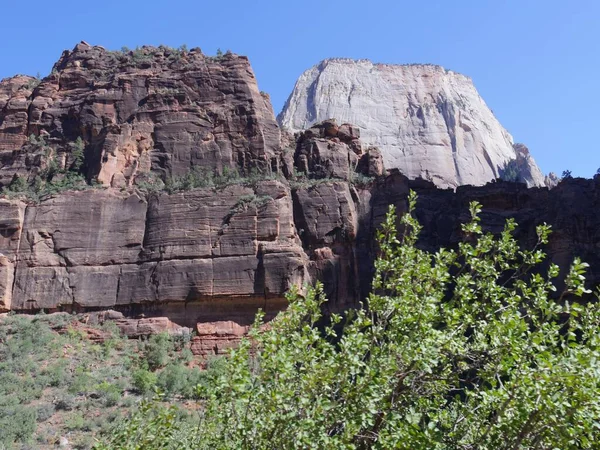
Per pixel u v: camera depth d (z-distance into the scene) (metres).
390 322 12.12
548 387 10.30
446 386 12.76
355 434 11.07
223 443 12.30
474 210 13.75
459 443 11.72
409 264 12.78
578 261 11.95
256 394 11.41
